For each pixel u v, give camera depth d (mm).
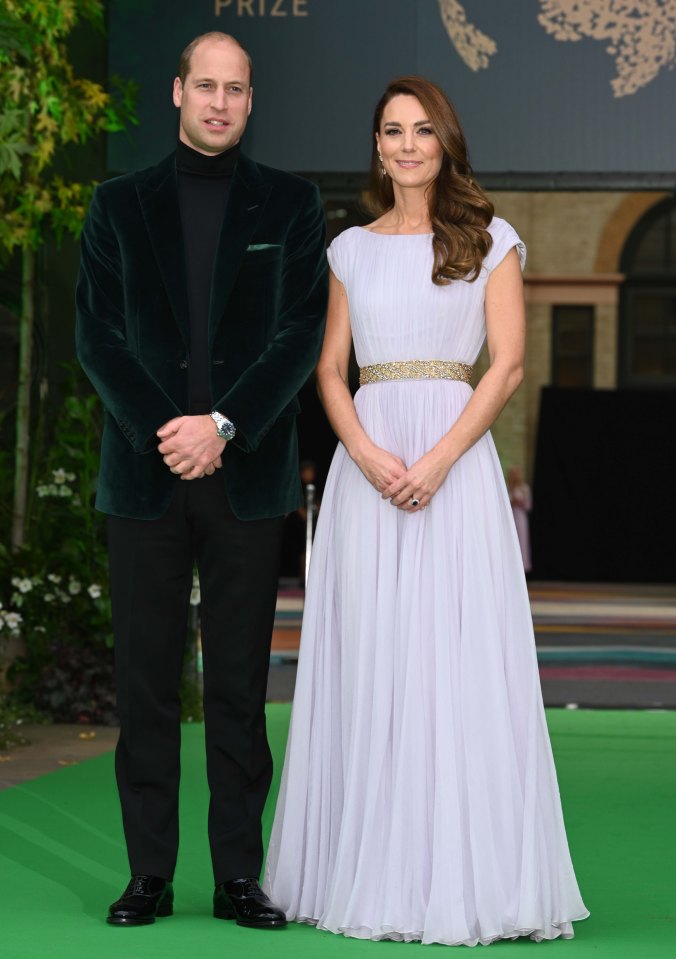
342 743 4422
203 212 4320
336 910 4258
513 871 4215
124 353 4234
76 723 8797
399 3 9125
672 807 6469
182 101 4293
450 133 4430
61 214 8719
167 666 4367
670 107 9195
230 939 4156
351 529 4457
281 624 16953
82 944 4094
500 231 4492
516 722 4367
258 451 4316
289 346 4273
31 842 5594
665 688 11125
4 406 9805
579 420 27672
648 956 4043
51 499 9188
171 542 4312
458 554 4379
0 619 8594
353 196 9234
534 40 9172
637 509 27609
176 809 4434
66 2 8422
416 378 4477
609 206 28438
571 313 28641
